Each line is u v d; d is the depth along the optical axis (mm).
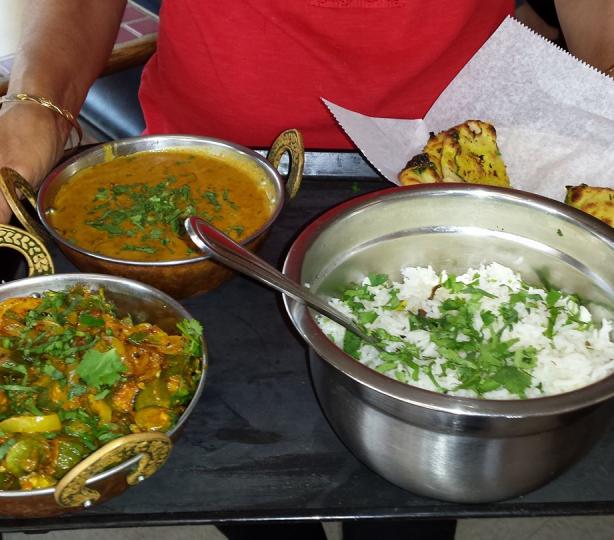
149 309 383
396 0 525
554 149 502
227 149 497
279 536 563
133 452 290
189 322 360
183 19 559
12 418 326
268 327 406
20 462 313
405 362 344
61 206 458
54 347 361
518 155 509
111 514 310
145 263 382
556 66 497
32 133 474
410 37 546
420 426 281
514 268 403
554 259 385
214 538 643
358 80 564
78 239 435
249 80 565
